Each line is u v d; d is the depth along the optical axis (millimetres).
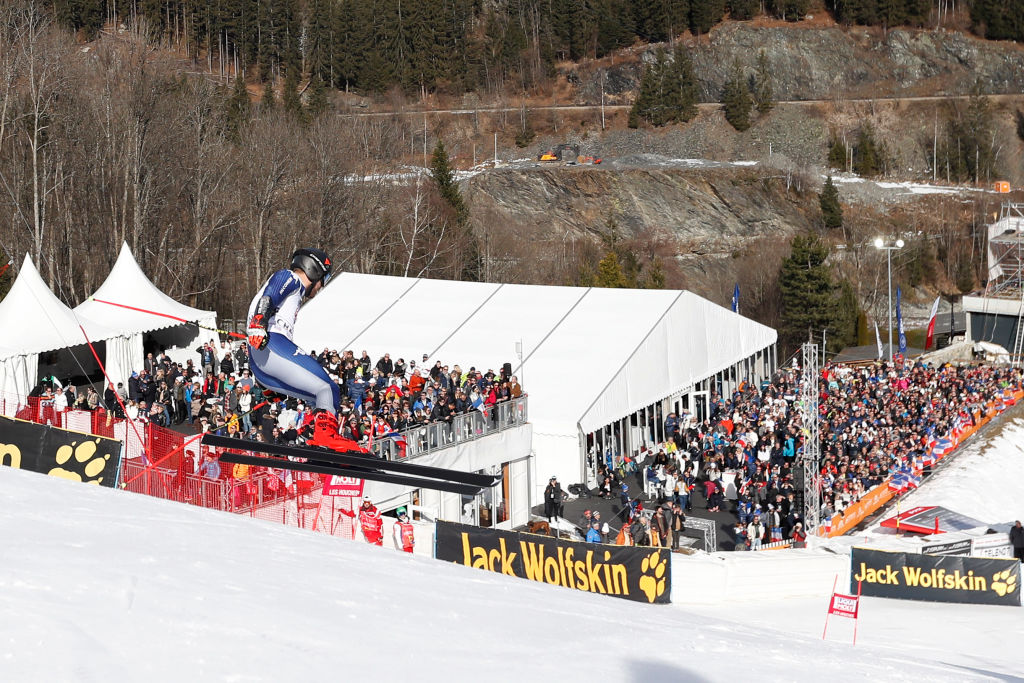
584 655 7137
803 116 141125
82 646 5301
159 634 5695
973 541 28719
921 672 8969
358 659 5918
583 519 28875
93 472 18062
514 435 30391
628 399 34781
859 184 120188
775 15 161750
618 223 110500
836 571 24875
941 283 107562
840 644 11609
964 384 48500
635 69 151750
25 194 53688
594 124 143125
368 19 154250
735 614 22219
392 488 25422
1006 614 22359
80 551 6887
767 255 91750
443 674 6004
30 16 54125
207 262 65188
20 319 29938
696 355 40312
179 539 7934
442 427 27188
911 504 37500
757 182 115562
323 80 153750
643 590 20281
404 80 155250
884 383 46438
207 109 67875
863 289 96250
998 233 72938
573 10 160375
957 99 143750
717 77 151250
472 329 37750
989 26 156000
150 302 34906
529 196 111625
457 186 78250
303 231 67812
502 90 154875
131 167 57531
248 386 26203
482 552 21297
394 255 73125
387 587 7934
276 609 6527
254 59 156000
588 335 36625
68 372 33906
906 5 157000
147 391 27453
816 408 29891
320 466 8016
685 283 100812
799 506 30391
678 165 119625
